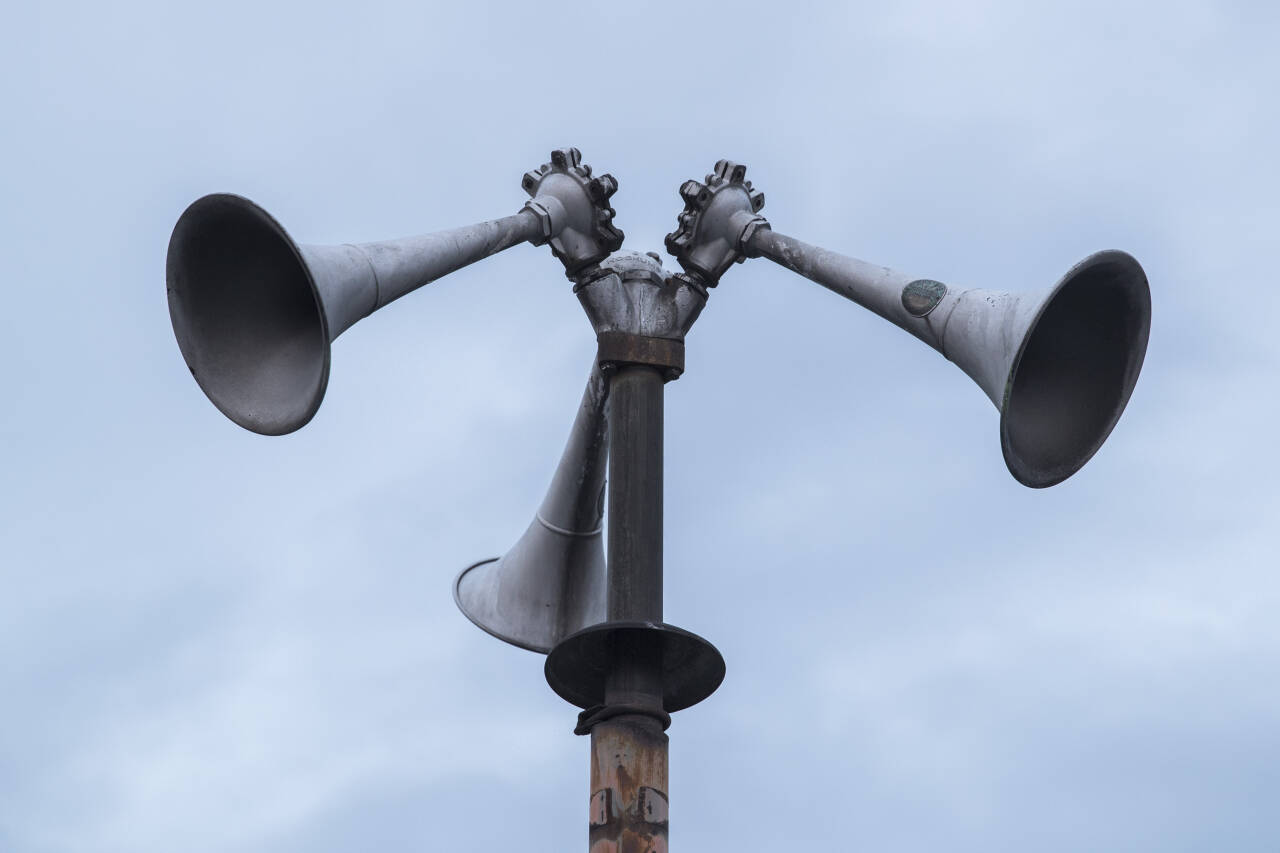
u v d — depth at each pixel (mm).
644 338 11727
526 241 11852
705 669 10984
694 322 12000
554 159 12180
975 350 10688
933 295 11078
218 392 10852
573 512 13164
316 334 11148
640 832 10484
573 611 13469
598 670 11008
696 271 11992
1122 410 11070
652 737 10703
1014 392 11320
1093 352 11227
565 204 11984
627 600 11094
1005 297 10672
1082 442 11133
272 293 11125
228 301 11062
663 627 10711
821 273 11758
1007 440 10430
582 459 12836
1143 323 10977
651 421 11586
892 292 11273
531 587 13438
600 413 12477
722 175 12242
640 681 10820
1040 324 11281
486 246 11523
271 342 11078
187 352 10883
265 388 10906
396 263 10836
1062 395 11289
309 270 10023
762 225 12055
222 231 10797
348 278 10414
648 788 10586
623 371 11703
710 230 12078
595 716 10828
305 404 10500
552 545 13320
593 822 10602
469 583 13859
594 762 10719
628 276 11914
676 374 11766
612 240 11977
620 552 11219
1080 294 11047
